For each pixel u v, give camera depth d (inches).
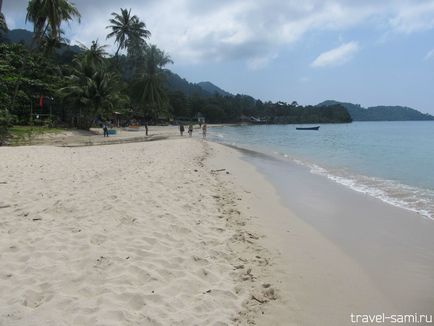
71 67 2103.8
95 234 245.8
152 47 2581.2
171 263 211.0
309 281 212.5
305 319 173.5
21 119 1620.3
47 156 657.0
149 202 332.2
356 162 804.6
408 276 224.4
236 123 5191.9
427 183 535.2
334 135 2204.7
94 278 186.1
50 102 1792.6
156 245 235.1
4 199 331.9
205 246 244.8
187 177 480.4
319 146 1307.8
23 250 217.6
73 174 467.2
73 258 208.7
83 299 165.5
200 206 342.3
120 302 165.2
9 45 1732.3
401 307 188.5
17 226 260.5
